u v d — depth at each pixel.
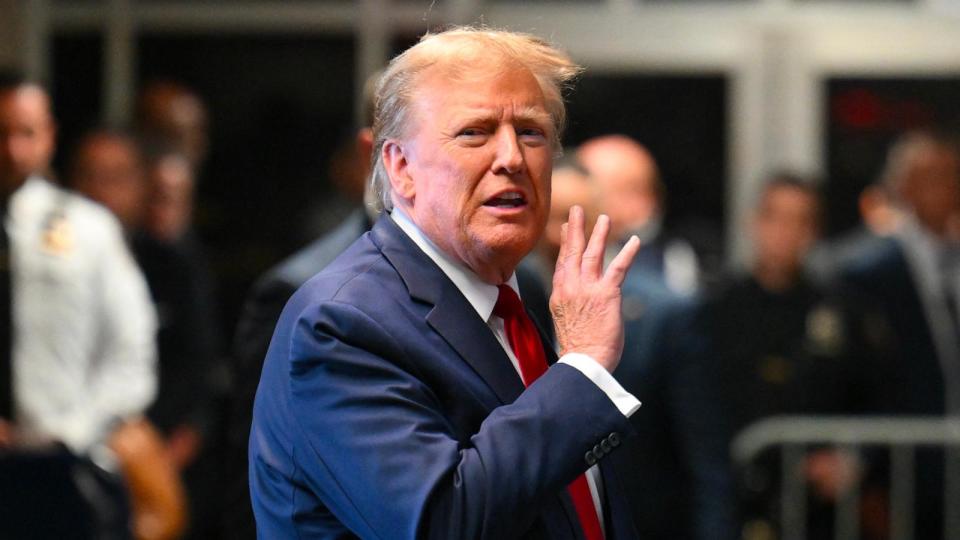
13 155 15.63
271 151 22.56
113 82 22.67
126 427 16.09
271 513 7.36
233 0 22.69
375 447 6.80
